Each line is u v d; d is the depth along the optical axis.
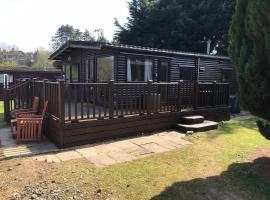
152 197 4.19
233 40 5.55
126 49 10.49
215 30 24.66
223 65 15.34
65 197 4.13
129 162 5.59
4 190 4.28
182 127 8.34
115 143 6.97
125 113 7.75
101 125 7.12
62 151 6.29
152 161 5.67
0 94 21.09
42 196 4.14
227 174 5.05
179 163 5.58
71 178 4.75
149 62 11.59
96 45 10.18
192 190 4.43
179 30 24.89
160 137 7.61
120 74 10.68
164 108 8.57
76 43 11.20
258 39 4.82
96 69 11.89
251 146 6.83
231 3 24.17
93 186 4.48
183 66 12.98
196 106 9.48
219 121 10.39
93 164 5.45
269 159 5.84
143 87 8.03
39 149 6.40
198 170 5.23
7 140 7.24
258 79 4.96
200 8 25.22
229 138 7.59
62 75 17.02
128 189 4.41
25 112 8.54
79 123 6.71
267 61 4.84
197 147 6.69
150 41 25.61
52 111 7.21
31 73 23.39
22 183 4.52
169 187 4.50
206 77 14.34
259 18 4.62
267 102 5.08
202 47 26.16
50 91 7.35
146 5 27.11
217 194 4.33
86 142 6.88
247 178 4.88
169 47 25.80
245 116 12.06
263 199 4.21
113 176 4.88
